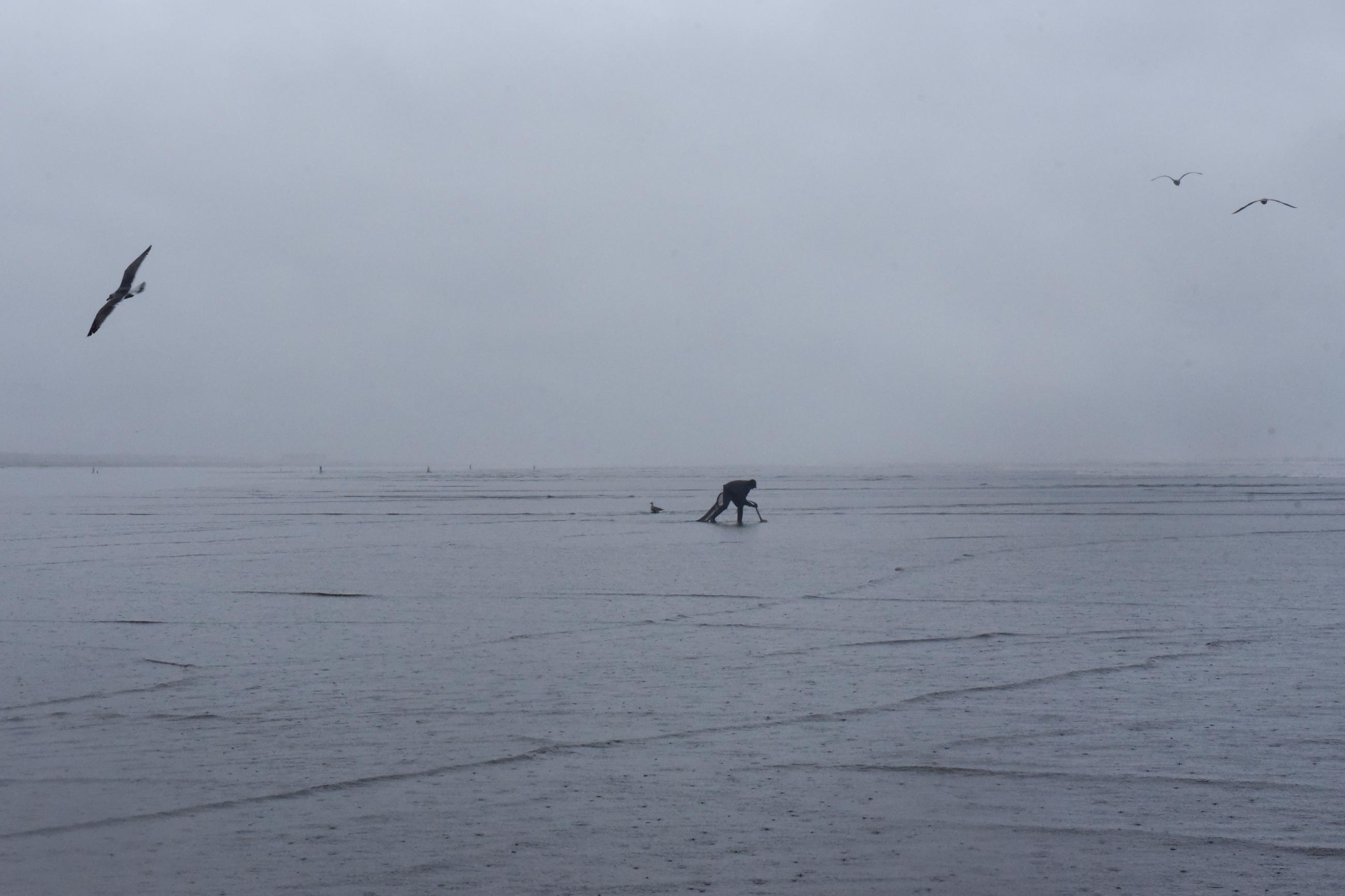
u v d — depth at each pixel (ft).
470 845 25.94
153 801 29.01
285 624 57.93
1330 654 48.62
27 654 49.39
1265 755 32.91
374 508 186.09
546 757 33.01
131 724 36.78
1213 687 42.04
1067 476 453.17
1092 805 28.71
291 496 247.91
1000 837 26.53
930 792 29.81
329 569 85.46
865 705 39.37
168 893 23.22
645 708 38.91
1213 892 23.29
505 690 41.78
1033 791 29.81
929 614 61.11
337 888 23.53
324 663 47.19
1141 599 66.74
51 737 35.14
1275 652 48.91
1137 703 39.42
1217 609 62.59
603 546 106.73
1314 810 28.19
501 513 169.17
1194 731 35.63
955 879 23.99
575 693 41.24
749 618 59.67
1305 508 174.50
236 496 244.22
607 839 26.35
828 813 28.17
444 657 48.44
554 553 99.45
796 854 25.44
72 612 62.59
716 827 27.14
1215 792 29.68
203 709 38.83
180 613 61.87
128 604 65.82
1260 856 25.25
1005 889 23.50
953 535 119.03
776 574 81.25
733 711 38.45
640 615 60.90
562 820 27.63
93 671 45.52
